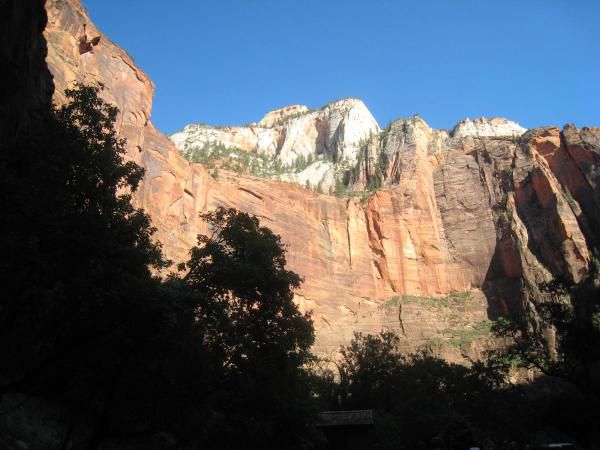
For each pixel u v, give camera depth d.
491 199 105.25
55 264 14.34
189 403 18.80
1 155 15.48
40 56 31.44
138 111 63.09
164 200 64.25
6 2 22.92
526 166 103.62
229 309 22.53
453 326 90.69
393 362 59.00
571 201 94.62
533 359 35.44
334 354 79.75
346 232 99.31
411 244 102.06
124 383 17.59
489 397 48.75
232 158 126.94
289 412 25.08
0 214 14.20
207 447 24.42
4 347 16.20
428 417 45.50
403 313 91.44
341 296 90.56
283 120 181.75
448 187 111.25
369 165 124.44
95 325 15.47
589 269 84.62
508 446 41.72
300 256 87.31
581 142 99.00
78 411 19.20
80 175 16.44
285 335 23.64
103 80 58.62
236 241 23.78
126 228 18.25
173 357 17.44
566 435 37.94
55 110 18.45
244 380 21.34
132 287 15.56
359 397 55.66
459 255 101.94
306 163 152.88
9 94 23.81
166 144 68.44
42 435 22.02
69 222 15.05
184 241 64.94
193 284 21.95
